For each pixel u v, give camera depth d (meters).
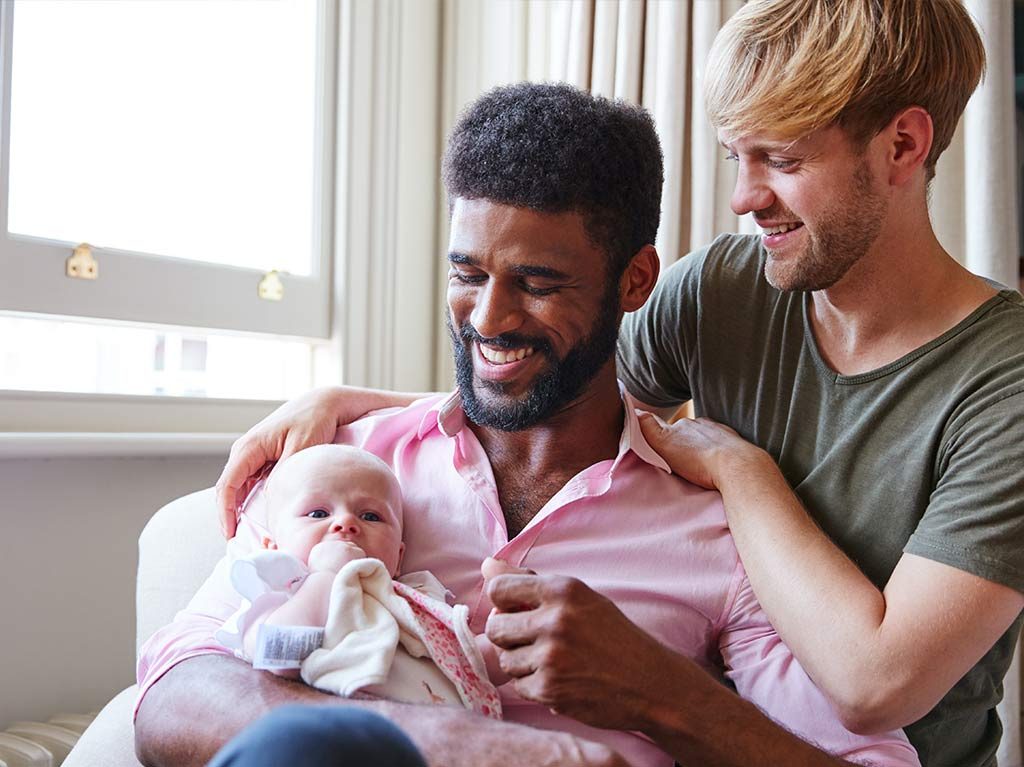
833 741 1.02
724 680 1.13
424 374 2.27
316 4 2.04
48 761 1.35
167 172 1.88
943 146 1.09
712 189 1.92
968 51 1.06
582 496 1.11
